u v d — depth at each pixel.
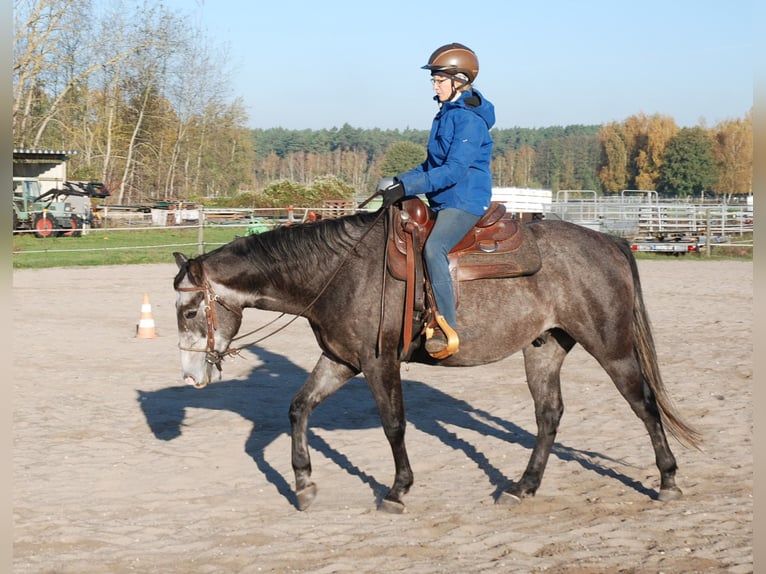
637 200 37.28
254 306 5.67
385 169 82.81
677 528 5.11
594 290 5.77
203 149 55.53
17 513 5.44
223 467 6.54
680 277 21.30
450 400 8.78
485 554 4.72
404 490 5.49
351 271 5.48
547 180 110.12
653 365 5.90
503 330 5.68
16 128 40.31
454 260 5.59
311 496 5.54
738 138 81.62
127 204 47.41
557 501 5.71
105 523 5.28
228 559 4.66
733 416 7.91
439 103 5.85
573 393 8.96
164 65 50.09
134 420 7.96
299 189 47.41
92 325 13.61
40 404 8.49
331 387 5.70
